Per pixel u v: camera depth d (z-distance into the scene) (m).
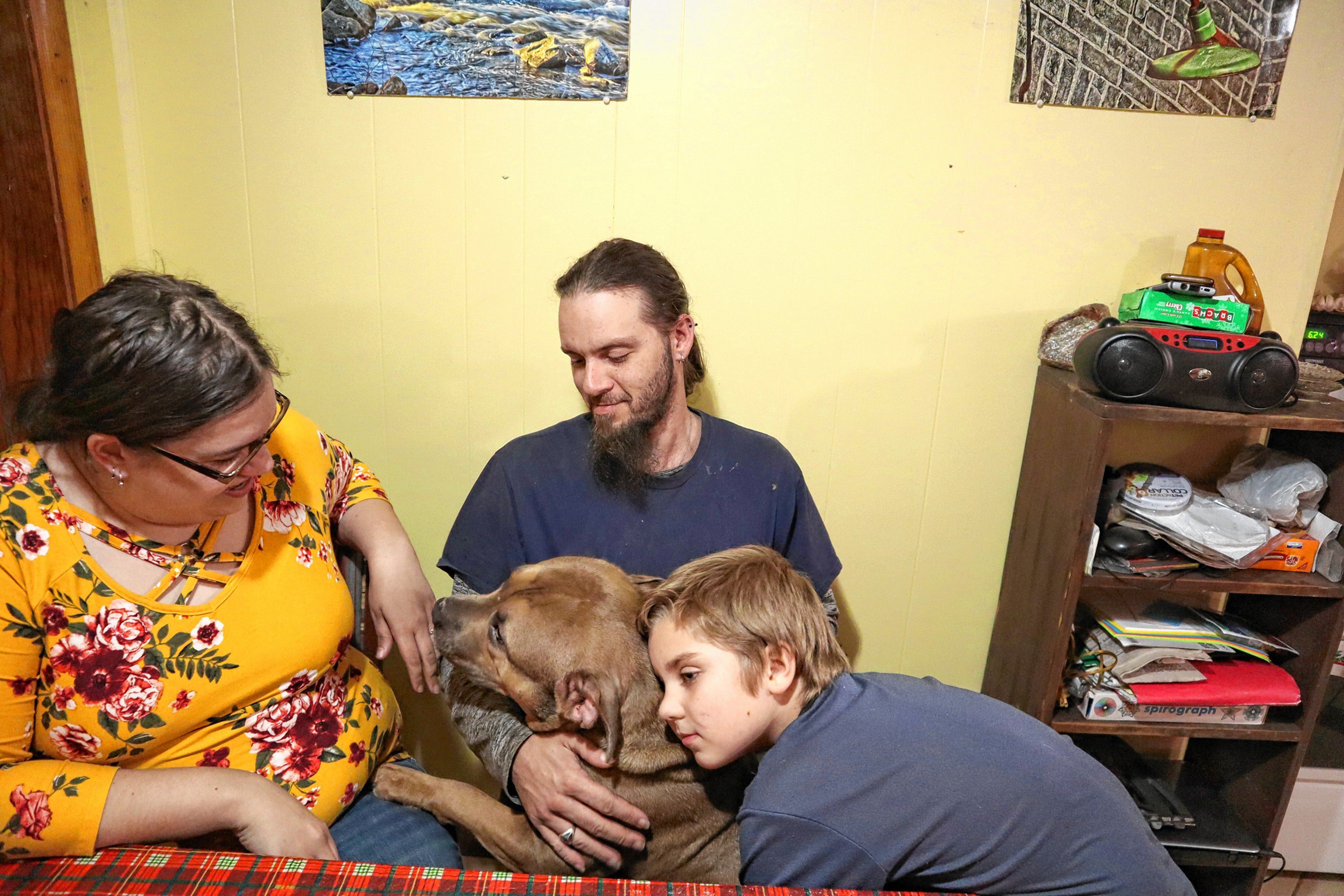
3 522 0.98
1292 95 1.59
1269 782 1.64
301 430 1.30
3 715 0.98
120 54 1.54
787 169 1.62
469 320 1.69
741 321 1.69
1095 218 1.65
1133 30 1.55
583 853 1.18
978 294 1.69
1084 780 1.04
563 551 1.43
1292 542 1.54
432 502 1.81
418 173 1.62
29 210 1.45
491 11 1.53
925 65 1.57
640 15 1.54
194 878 0.90
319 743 1.20
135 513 1.02
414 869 0.93
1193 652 1.58
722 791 1.24
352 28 1.54
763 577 1.08
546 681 1.13
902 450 1.77
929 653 1.89
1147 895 1.03
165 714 1.06
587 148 1.61
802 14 1.55
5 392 1.47
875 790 0.98
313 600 1.20
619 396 1.30
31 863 0.93
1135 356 1.40
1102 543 1.56
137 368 0.90
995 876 1.03
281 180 1.62
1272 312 1.70
